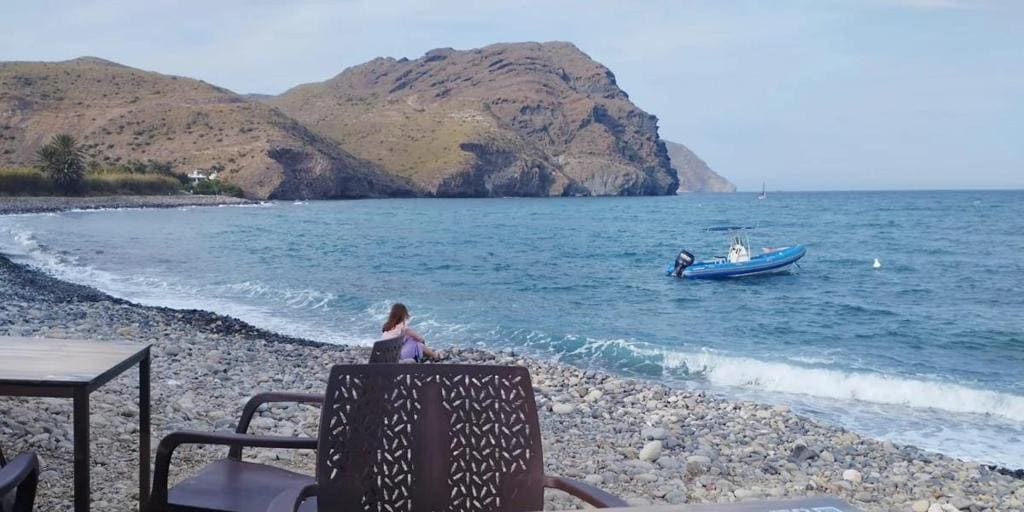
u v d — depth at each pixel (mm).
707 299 28141
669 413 10570
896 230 75125
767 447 9070
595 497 2758
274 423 7699
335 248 47656
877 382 13719
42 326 14742
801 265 41875
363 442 2869
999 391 14180
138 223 71188
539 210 129875
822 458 8766
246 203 143125
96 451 5859
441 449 2910
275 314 21172
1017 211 118312
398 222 84500
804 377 14242
